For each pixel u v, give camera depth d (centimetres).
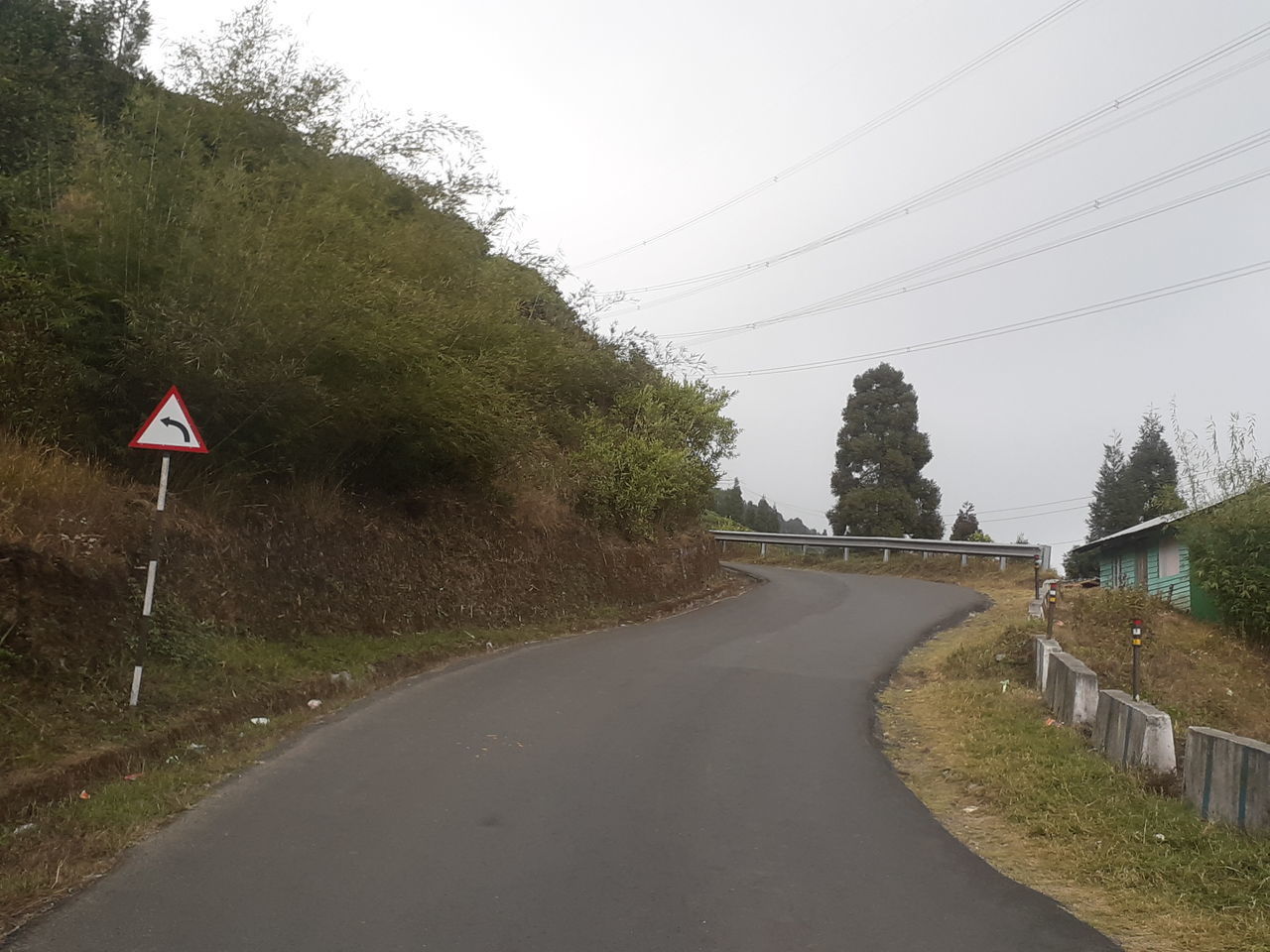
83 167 1003
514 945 453
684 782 755
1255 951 468
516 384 1568
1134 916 516
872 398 4178
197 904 486
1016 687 1184
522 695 1068
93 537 876
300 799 667
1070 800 704
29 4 1523
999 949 468
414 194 1402
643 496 2164
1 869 519
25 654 741
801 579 2716
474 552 1597
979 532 4853
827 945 467
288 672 987
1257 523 1662
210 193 995
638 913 496
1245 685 1441
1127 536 2222
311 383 1042
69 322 949
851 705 1102
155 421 840
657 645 1507
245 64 1175
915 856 607
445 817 641
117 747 708
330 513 1284
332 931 460
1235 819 627
